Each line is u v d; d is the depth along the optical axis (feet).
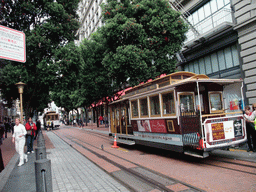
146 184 16.47
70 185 17.15
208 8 49.83
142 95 30.86
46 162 11.89
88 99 89.35
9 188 16.87
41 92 50.06
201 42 48.83
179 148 23.58
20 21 42.04
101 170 21.54
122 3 44.78
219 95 26.86
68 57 40.91
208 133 20.47
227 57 44.29
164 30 41.42
